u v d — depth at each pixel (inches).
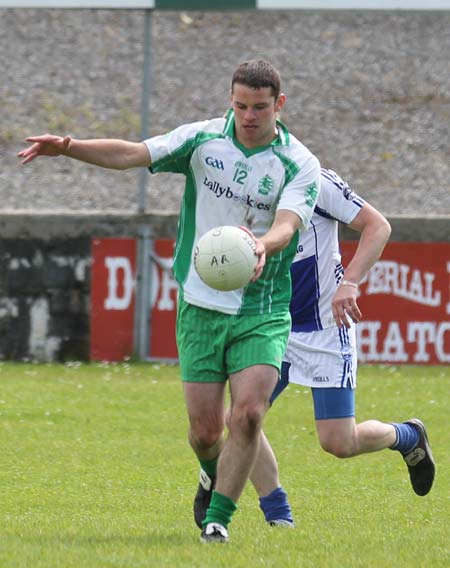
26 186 2586.1
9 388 1806.1
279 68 3112.7
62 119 2891.2
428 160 2689.5
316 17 3376.0
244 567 729.6
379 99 2962.6
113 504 1087.6
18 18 3368.6
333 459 1359.5
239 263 765.3
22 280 2096.5
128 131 2849.4
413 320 2064.5
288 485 1207.6
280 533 866.8
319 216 977.5
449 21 3351.4
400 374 1972.2
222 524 818.2
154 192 2564.0
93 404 1692.9
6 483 1195.9
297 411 1665.8
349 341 982.4
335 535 877.8
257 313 813.2
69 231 2086.6
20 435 1467.8
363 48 3211.1
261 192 815.1
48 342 2100.1
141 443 1433.3
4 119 2874.0
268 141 817.5
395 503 1114.1
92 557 755.4
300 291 976.9
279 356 810.8
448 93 3002.0
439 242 2057.1
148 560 746.8
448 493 1173.7
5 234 2087.8
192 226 832.3
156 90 3026.6
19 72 3093.0
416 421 1041.5
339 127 2827.3
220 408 831.1
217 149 816.9
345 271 937.5
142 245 2086.6
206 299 813.9
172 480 1221.7
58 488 1171.9
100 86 3048.7
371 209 957.8
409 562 765.3
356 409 1669.5
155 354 2106.3
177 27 3334.2
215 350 817.5
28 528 901.8
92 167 2672.2
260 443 919.0
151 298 2094.0
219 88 3043.8
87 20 3383.4
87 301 2095.2
